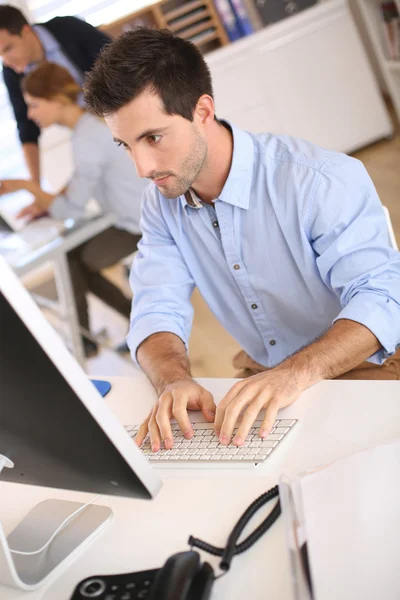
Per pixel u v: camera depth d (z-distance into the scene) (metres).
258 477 0.95
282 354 1.56
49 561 0.91
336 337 1.20
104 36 3.13
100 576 0.83
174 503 0.96
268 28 3.83
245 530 0.86
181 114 1.24
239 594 0.77
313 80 3.96
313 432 1.01
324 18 3.88
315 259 1.41
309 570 0.73
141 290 1.56
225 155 1.39
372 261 1.30
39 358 0.70
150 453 1.09
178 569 0.76
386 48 3.76
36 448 0.85
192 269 1.56
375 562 0.71
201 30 3.87
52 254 2.96
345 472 0.84
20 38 3.14
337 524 0.76
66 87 3.25
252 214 1.41
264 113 3.97
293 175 1.36
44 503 1.05
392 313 1.24
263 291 1.49
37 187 3.45
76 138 3.29
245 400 1.08
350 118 4.06
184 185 1.31
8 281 0.67
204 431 1.11
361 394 1.06
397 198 3.34
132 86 1.18
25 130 3.41
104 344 3.36
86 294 3.27
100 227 3.04
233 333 1.62
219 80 3.88
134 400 1.30
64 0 3.76
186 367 1.35
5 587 0.89
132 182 3.29
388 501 0.78
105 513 0.97
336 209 1.33
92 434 0.76
